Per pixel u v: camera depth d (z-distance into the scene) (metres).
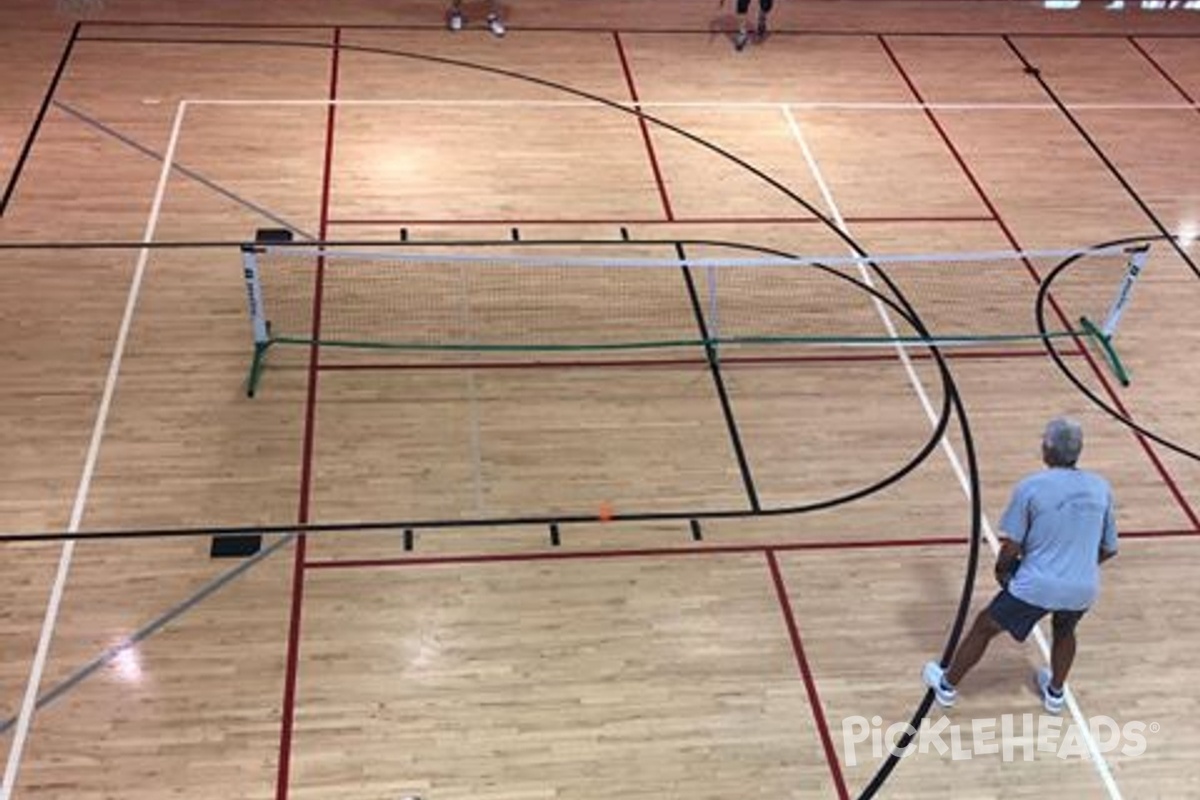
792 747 6.00
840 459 7.69
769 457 7.67
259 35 11.76
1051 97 11.88
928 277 9.31
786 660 6.43
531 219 9.55
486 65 11.62
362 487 7.21
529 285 8.90
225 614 6.41
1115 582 7.01
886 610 6.74
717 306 8.86
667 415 7.92
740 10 12.07
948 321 8.88
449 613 6.52
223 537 6.84
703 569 6.89
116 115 10.33
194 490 7.11
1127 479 7.70
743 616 6.64
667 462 7.57
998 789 5.89
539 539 6.99
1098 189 10.53
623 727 6.02
